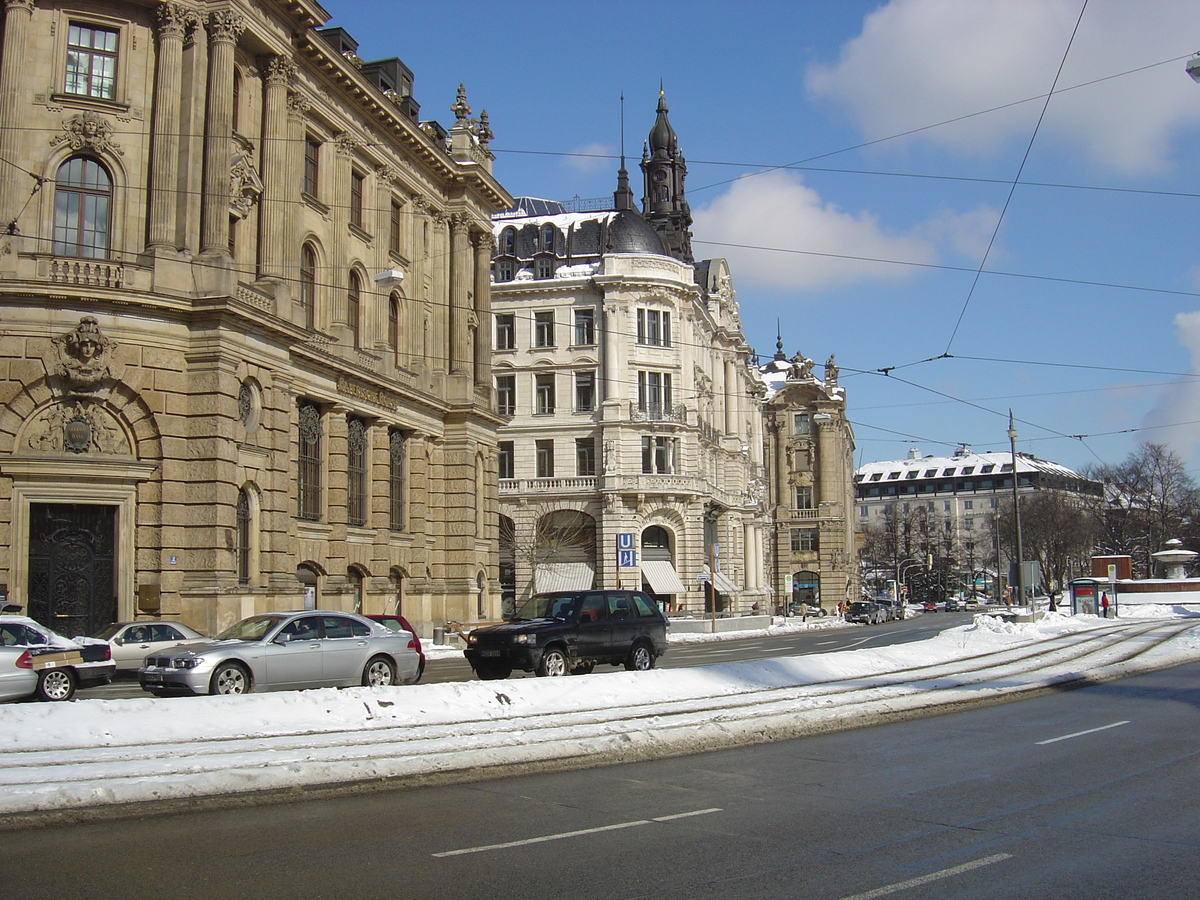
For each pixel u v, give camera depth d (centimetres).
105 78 3228
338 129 4069
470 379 4978
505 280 7062
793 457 10688
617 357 6869
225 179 3272
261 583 3338
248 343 3284
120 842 988
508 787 1256
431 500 4794
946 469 17325
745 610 8450
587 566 6825
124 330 3061
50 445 3008
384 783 1245
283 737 1503
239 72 3516
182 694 1955
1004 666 2594
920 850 957
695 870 890
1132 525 9831
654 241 7112
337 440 3928
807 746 1560
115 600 3047
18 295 2972
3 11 3134
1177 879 862
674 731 1548
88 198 3173
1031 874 878
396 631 2267
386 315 4400
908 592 14075
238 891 831
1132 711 1900
